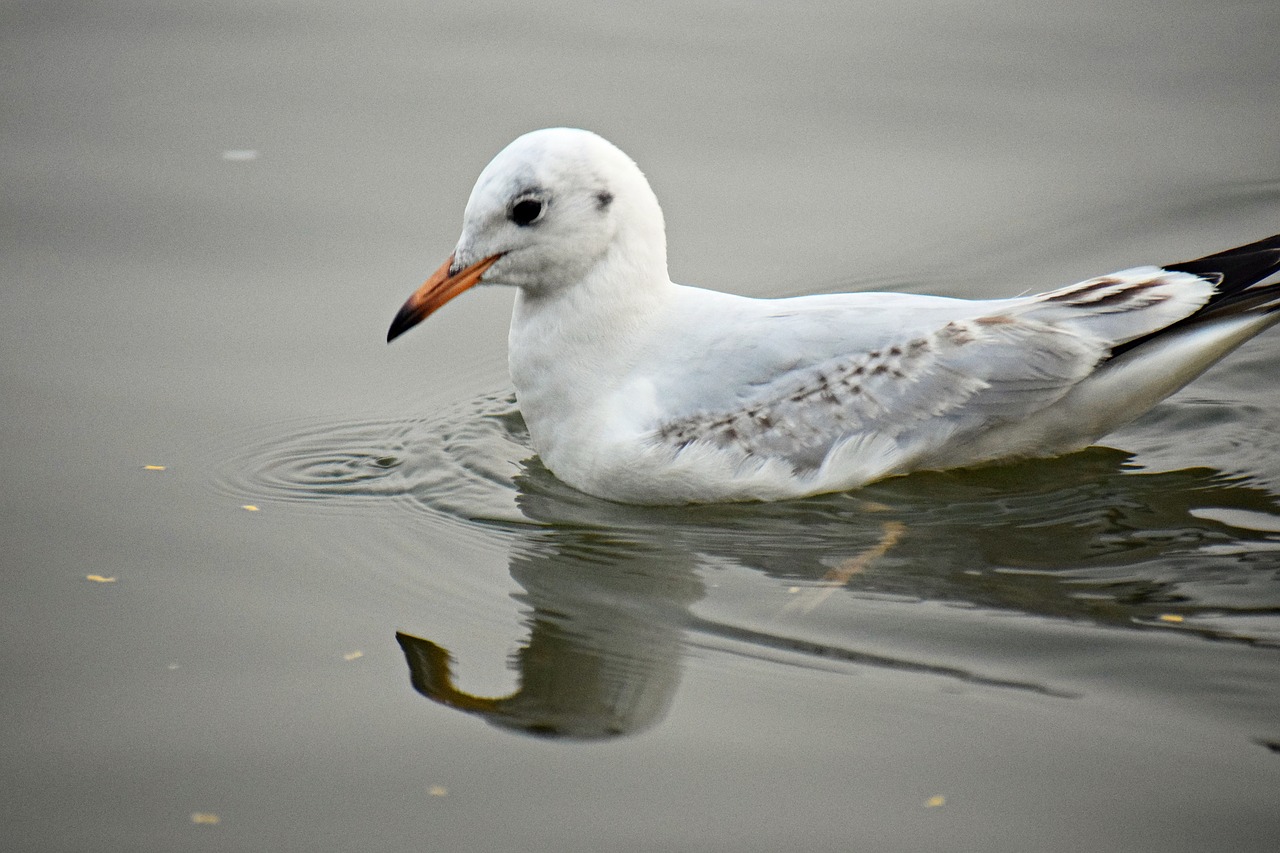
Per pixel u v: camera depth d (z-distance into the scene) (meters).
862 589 11.21
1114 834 8.76
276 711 10.00
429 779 9.35
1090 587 11.13
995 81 19.03
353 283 15.85
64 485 12.72
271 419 13.83
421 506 12.52
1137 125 18.12
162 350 14.80
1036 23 20.36
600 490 12.45
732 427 11.96
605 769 9.42
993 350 11.96
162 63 19.45
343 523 12.26
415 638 10.78
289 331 15.17
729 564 11.58
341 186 17.23
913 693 10.03
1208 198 16.81
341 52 19.81
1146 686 9.99
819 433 12.00
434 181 17.28
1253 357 14.51
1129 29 20.08
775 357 12.00
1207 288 12.10
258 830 8.92
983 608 10.93
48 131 18.03
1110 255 15.95
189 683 10.26
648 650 10.59
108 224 16.61
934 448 12.21
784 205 17.00
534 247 11.95
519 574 11.55
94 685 10.23
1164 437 13.28
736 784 9.26
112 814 9.07
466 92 18.80
